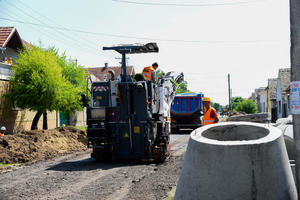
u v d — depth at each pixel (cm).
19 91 1631
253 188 295
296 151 324
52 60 1712
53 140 1326
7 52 2097
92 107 1005
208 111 891
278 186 306
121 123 990
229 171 301
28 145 1152
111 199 551
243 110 5516
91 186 652
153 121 995
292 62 325
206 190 311
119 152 994
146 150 973
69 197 572
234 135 401
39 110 1678
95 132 1005
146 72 1083
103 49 1023
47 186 660
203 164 317
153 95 1019
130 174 770
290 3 326
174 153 1156
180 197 337
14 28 2008
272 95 4369
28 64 1636
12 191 623
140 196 559
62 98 1741
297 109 323
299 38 320
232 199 298
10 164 972
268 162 302
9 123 1775
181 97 2219
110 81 1024
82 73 2195
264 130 363
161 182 659
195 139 338
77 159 1073
